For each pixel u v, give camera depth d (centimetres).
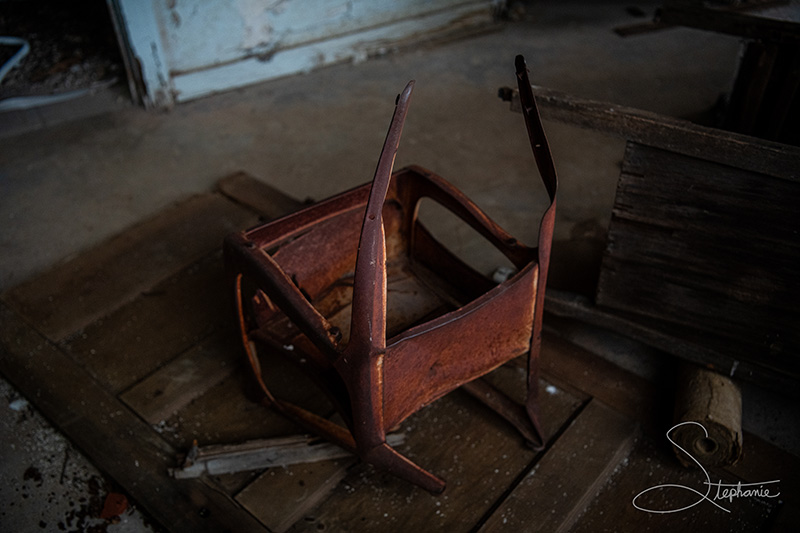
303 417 203
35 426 215
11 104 419
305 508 189
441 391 176
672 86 443
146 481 196
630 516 187
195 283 273
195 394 224
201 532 181
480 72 472
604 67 475
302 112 420
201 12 415
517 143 379
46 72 459
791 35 242
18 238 305
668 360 232
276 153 374
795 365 194
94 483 197
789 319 188
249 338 199
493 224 189
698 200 185
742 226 182
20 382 229
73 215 321
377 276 142
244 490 192
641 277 210
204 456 198
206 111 424
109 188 343
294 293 163
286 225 189
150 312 259
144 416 216
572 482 192
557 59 490
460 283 211
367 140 385
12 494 193
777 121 260
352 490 194
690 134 174
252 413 218
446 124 401
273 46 458
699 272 197
